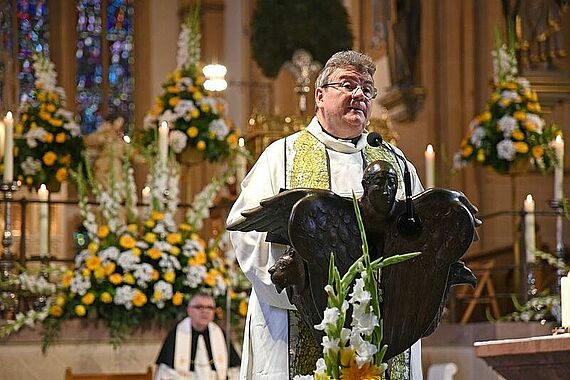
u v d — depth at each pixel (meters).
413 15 19.44
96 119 28.75
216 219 17.52
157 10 29.31
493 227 17.77
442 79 19.03
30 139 13.67
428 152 12.48
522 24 16.83
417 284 4.88
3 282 11.50
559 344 5.23
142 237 11.54
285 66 19.73
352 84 5.59
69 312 11.20
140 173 26.94
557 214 12.55
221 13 28.53
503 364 5.62
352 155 5.71
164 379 11.07
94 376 11.05
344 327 4.72
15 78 27.48
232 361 11.38
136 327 11.37
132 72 29.22
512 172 14.14
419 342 5.54
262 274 5.33
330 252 4.83
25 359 11.07
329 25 22.25
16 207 19.81
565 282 5.98
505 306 15.22
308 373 5.40
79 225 22.42
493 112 14.11
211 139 13.75
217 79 17.30
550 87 16.64
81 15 28.97
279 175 5.68
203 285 11.55
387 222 4.89
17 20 28.06
